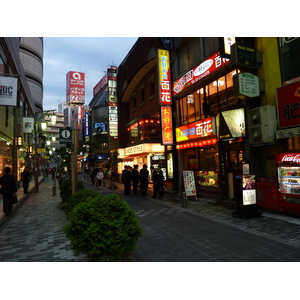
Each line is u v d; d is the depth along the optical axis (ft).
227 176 34.83
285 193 23.04
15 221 25.57
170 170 46.62
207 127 35.01
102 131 140.56
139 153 60.44
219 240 17.63
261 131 26.30
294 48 24.62
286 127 24.00
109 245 11.41
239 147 32.37
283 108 24.30
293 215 22.63
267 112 25.79
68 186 32.22
